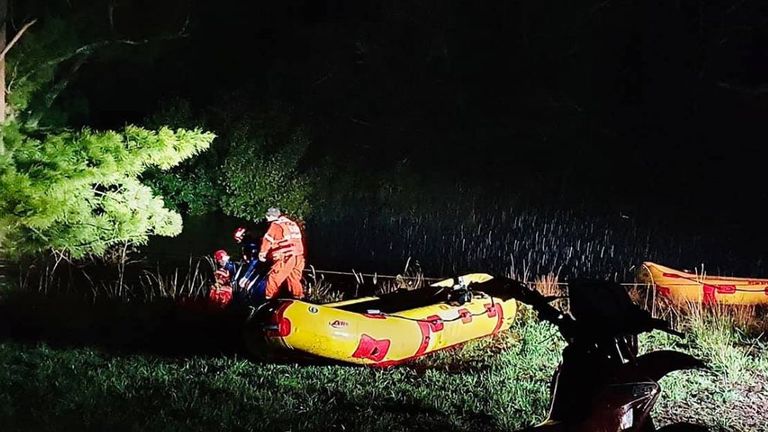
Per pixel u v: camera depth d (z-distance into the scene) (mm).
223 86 23875
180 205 22594
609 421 4613
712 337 9602
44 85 13117
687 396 7938
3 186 10008
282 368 8297
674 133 26031
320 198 22828
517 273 14703
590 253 18250
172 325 10094
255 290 10547
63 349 8750
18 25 12758
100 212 12070
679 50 25859
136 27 15812
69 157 10508
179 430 6254
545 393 7824
